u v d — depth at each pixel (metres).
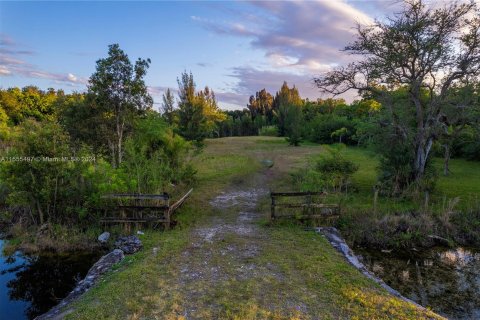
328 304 5.26
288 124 40.19
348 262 7.11
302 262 6.93
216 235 8.79
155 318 4.82
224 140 41.00
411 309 5.15
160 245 7.98
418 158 13.15
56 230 9.02
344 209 10.62
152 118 15.84
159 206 9.28
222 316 4.88
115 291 5.60
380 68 13.05
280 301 5.33
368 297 5.50
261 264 6.84
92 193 9.29
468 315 5.80
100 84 13.55
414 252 8.99
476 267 8.05
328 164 13.46
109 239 8.66
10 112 44.22
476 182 15.68
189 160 16.55
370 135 15.04
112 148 14.23
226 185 15.39
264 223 9.83
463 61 12.01
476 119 12.97
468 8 11.44
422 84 13.12
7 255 8.13
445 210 10.58
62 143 9.77
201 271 6.49
